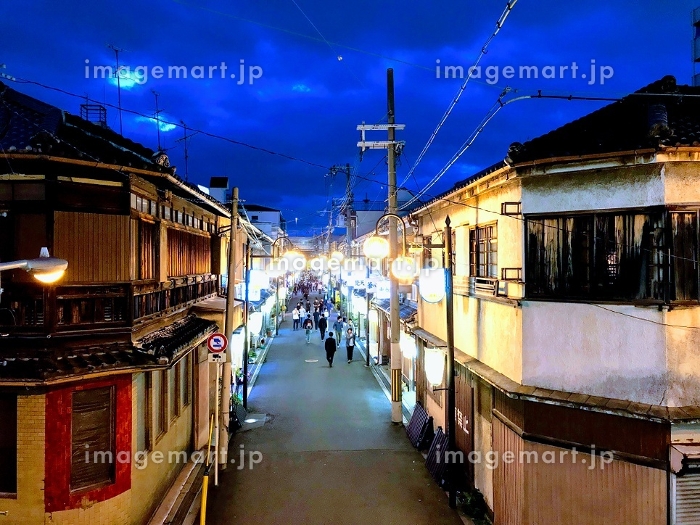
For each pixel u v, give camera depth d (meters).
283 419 20.02
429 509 12.64
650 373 8.91
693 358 8.86
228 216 18.55
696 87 10.75
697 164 8.76
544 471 9.90
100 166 9.09
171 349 10.29
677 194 8.73
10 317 8.94
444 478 13.76
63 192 9.17
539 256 10.23
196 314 16.14
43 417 8.80
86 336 9.38
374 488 13.84
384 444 17.28
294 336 41.97
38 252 8.98
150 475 11.30
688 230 8.85
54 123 9.66
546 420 9.91
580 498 9.52
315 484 14.07
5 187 8.97
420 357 19.91
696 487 8.48
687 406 8.79
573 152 9.42
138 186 10.62
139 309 10.98
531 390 10.01
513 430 10.55
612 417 9.18
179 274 14.57
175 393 14.12
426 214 19.20
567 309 9.83
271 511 12.48
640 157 8.88
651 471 8.77
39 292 8.99
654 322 8.88
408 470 15.09
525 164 9.89
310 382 26.20
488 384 12.28
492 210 12.12
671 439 8.55
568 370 9.80
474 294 13.17
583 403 9.26
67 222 9.20
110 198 9.77
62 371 8.55
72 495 9.04
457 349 14.65
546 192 10.07
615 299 9.38
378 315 31.59
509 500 10.80
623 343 9.20
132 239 10.27
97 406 9.53
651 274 9.01
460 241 14.77
